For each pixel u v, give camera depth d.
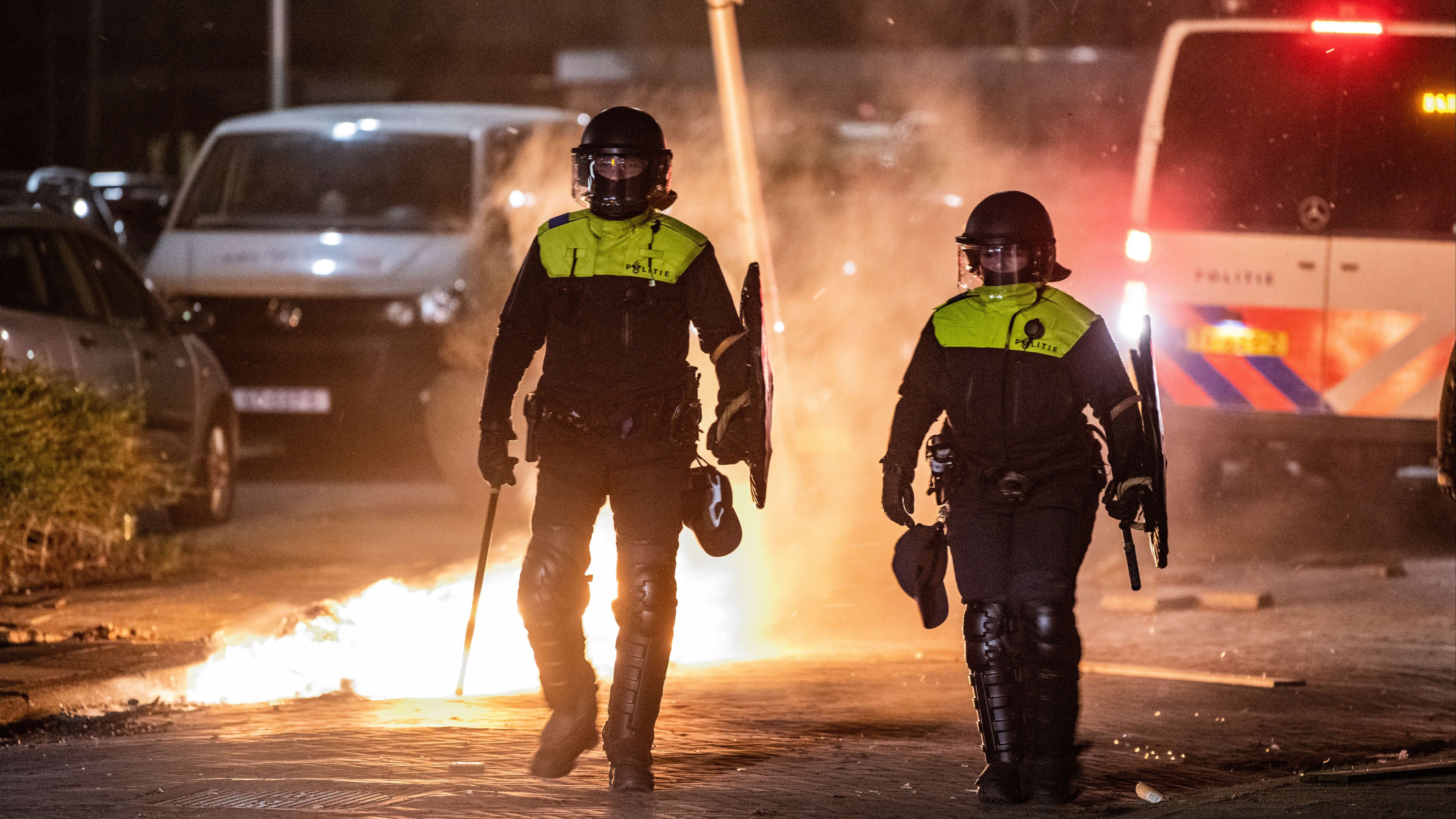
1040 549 17.08
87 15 140.62
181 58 139.00
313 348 44.91
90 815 15.91
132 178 92.25
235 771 17.94
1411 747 20.75
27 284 35.34
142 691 23.62
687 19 131.00
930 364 17.55
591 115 122.88
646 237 17.45
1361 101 36.97
